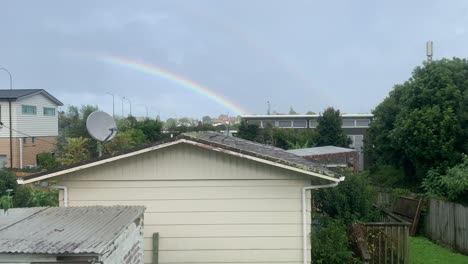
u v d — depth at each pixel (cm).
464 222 1363
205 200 784
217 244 783
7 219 539
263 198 786
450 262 1240
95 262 411
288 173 785
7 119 3181
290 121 4678
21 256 407
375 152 2709
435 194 1739
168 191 784
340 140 3588
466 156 1780
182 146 783
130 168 783
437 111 2070
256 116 4725
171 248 781
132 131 3184
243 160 784
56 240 438
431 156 2052
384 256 1031
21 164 3216
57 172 758
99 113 906
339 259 893
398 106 2439
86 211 594
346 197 1116
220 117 7012
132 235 555
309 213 786
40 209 609
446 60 2289
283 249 783
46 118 3634
